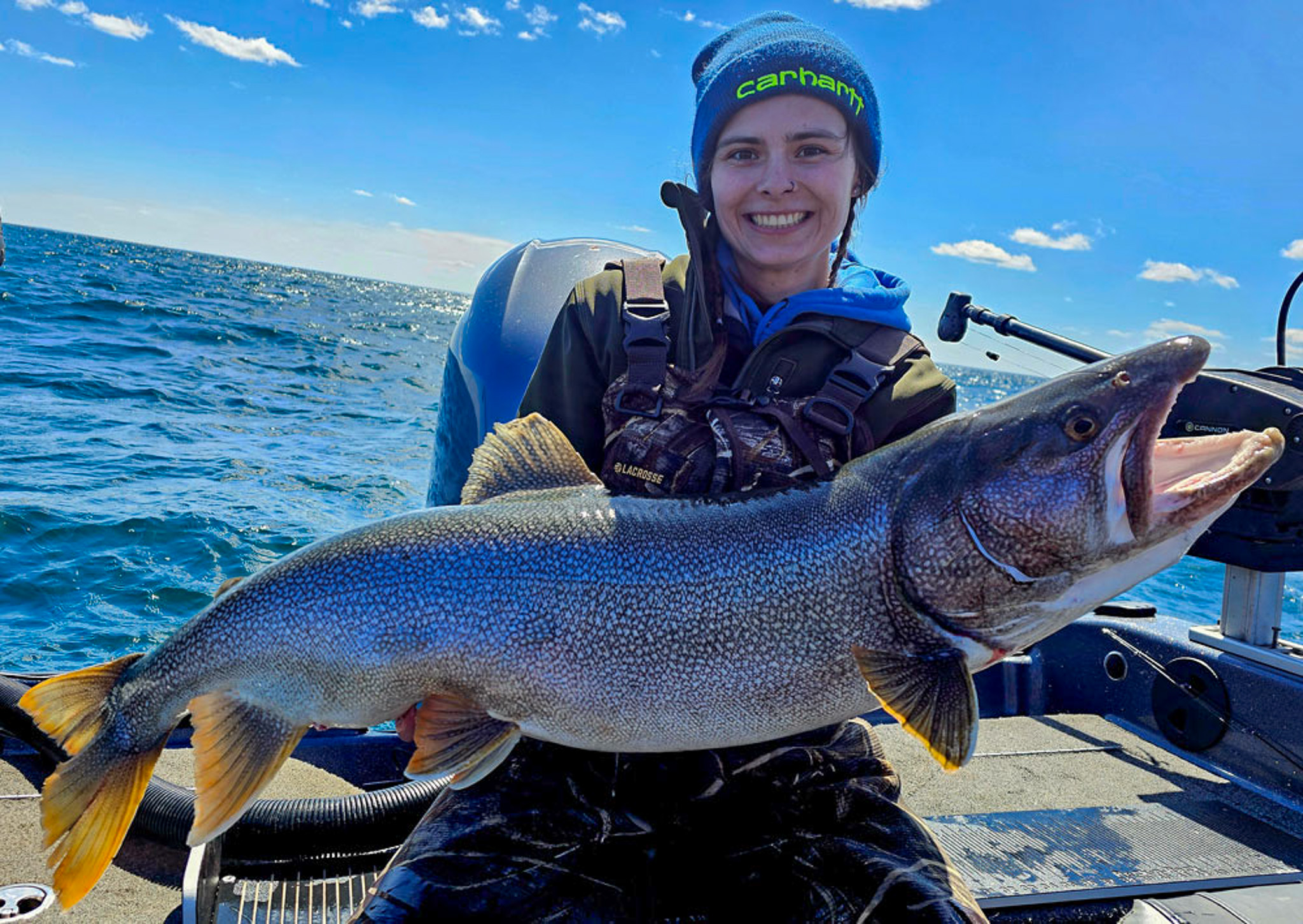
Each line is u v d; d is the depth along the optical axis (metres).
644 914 0.72
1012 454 0.75
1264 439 0.72
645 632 0.75
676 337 0.86
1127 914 0.91
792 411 0.83
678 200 0.87
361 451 4.08
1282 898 0.92
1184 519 0.73
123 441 3.72
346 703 0.79
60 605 2.21
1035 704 1.53
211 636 0.79
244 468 3.52
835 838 0.76
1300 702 1.16
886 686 0.74
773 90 0.83
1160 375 0.73
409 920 0.69
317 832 0.93
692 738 0.77
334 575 0.78
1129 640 1.41
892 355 0.85
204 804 0.78
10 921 0.88
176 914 0.92
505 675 0.76
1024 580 0.75
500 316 1.50
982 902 0.92
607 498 0.80
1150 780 1.21
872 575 0.76
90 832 0.79
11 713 1.15
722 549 0.76
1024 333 1.33
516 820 0.77
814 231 0.88
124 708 0.81
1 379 4.66
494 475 0.85
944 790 1.17
